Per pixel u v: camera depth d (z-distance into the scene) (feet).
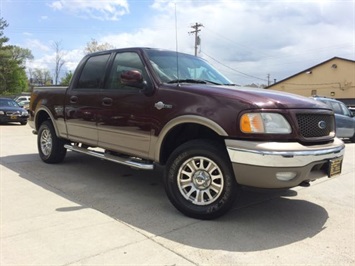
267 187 11.25
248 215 13.07
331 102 42.09
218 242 10.64
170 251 9.97
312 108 12.23
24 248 9.87
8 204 13.44
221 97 11.88
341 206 14.71
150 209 13.34
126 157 15.44
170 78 14.26
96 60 17.44
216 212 12.02
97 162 21.36
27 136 35.29
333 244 10.82
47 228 11.25
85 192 15.33
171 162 12.81
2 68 160.76
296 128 11.39
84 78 17.78
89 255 9.57
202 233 11.25
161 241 10.58
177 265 9.21
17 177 17.56
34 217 12.17
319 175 12.04
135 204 13.89
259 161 10.94
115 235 10.89
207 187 12.27
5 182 16.57
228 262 9.46
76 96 17.66
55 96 19.42
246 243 10.66
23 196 14.49
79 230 11.17
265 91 13.16
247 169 11.21
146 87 13.89
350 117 42.75
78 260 9.30
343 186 18.15
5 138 33.37
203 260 9.52
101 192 15.39
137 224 11.83
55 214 12.52
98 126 16.16
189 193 12.60
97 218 12.26
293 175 11.24
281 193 16.22
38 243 10.19
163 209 13.38
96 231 11.14
